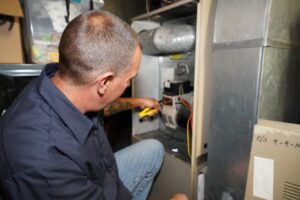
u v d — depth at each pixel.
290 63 0.93
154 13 1.36
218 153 0.98
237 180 0.91
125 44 0.62
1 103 0.99
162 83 1.65
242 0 0.81
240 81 0.85
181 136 1.54
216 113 0.96
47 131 0.60
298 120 1.10
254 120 0.83
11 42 1.04
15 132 0.59
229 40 0.87
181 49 1.34
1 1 0.94
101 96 0.67
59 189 0.55
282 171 0.74
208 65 1.10
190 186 1.18
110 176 0.86
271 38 0.78
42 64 1.11
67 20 1.16
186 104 1.38
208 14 1.05
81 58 0.59
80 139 0.67
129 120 1.79
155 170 1.26
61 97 0.64
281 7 0.80
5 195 0.58
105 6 1.63
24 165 0.53
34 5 1.09
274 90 0.87
